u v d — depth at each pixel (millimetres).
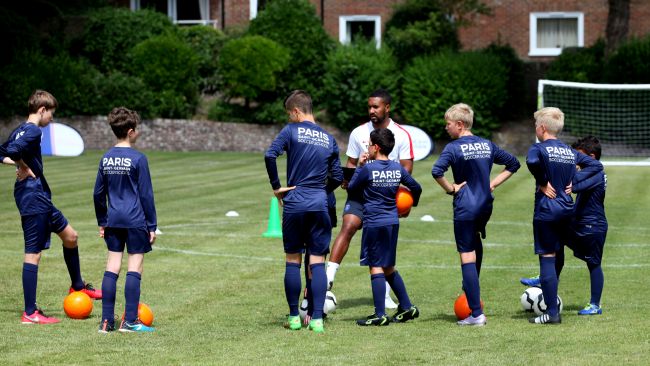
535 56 129500
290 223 27281
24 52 114875
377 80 117375
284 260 40375
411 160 31859
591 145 29812
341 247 30297
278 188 27438
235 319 29188
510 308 30875
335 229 50031
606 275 36875
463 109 28375
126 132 27547
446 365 22203
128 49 122438
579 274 37312
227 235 47250
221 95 124750
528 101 122750
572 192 28953
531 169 27781
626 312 29594
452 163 28094
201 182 74625
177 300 32188
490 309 30766
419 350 24109
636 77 111500
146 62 117688
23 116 113688
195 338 26062
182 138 115562
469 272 27797
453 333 26578
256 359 23141
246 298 32625
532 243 45500
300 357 23375
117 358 23344
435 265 39562
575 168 28328
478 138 28375
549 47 130125
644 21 125062
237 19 137500
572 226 29516
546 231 27906
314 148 27391
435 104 114875
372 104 31359
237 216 54781
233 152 114000
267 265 39156
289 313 29188
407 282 35938
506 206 60094
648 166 91625
